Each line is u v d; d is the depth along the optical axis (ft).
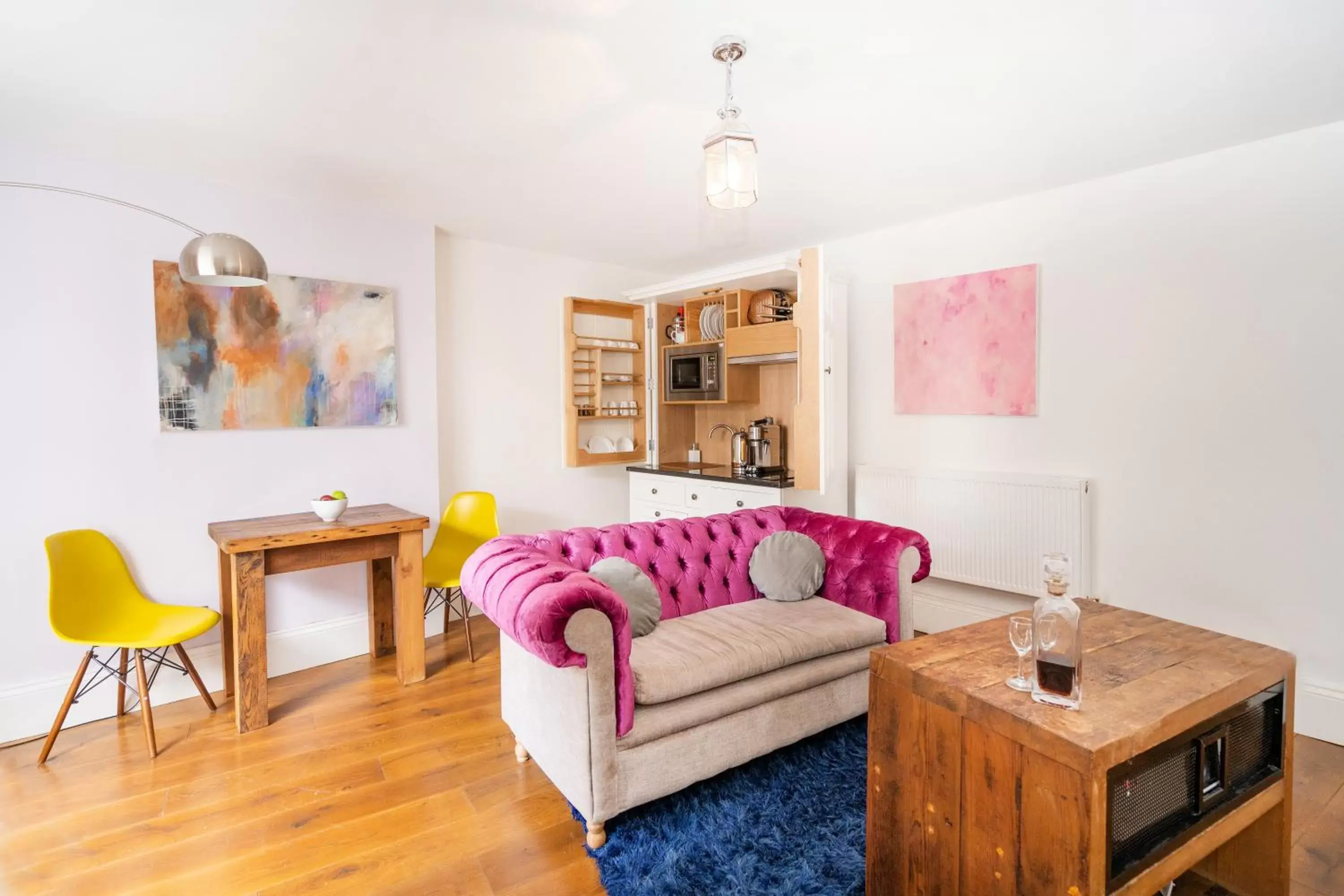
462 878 5.85
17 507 8.51
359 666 11.00
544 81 6.81
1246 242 8.77
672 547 9.16
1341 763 7.77
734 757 7.07
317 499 10.80
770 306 13.91
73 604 8.16
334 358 10.97
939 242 11.98
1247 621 8.93
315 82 6.83
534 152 8.73
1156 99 7.38
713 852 6.11
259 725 8.67
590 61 6.41
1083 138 8.46
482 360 13.60
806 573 9.27
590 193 10.41
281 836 6.45
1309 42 6.20
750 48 6.20
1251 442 8.83
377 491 11.59
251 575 8.66
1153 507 9.70
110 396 9.11
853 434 13.62
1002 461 11.37
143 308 9.32
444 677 10.49
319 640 11.04
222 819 6.72
